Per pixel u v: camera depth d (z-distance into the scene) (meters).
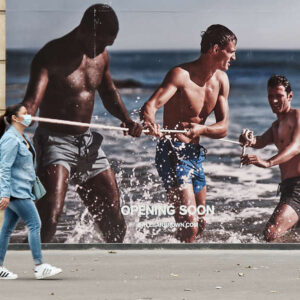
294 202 11.20
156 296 7.59
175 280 8.67
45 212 11.19
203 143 11.20
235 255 10.80
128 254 10.91
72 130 11.16
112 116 11.16
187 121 11.17
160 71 11.13
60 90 11.10
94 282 8.51
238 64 11.16
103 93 11.15
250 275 9.05
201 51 11.12
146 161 11.20
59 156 11.16
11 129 8.59
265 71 11.16
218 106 11.19
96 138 11.17
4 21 11.09
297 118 11.16
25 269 9.59
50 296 7.58
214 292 7.84
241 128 11.20
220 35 11.10
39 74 11.09
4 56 11.10
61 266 9.80
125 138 11.17
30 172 8.61
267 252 11.08
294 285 8.31
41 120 11.10
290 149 11.20
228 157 11.20
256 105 11.16
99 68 11.12
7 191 8.37
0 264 8.73
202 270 9.46
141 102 11.16
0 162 8.45
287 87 11.15
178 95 11.16
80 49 11.09
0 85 11.10
